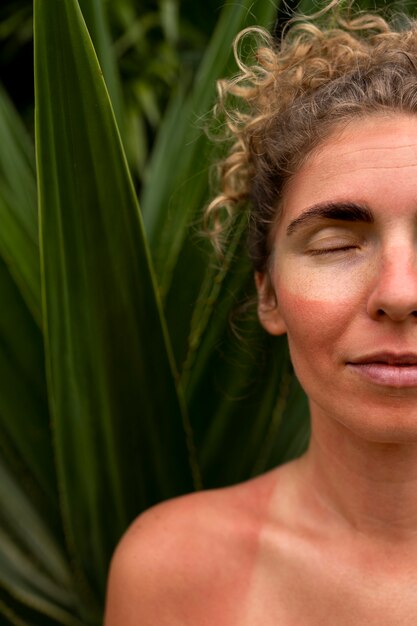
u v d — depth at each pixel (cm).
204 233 79
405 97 64
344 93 68
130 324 75
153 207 88
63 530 86
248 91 78
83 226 71
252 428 86
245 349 83
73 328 74
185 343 83
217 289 82
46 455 85
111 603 75
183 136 86
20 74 130
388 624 67
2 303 81
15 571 85
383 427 60
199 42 123
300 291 64
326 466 70
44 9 63
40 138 67
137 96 122
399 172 61
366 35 80
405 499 67
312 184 65
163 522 75
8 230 81
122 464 81
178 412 80
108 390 77
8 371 82
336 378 62
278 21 86
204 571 72
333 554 69
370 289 61
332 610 69
